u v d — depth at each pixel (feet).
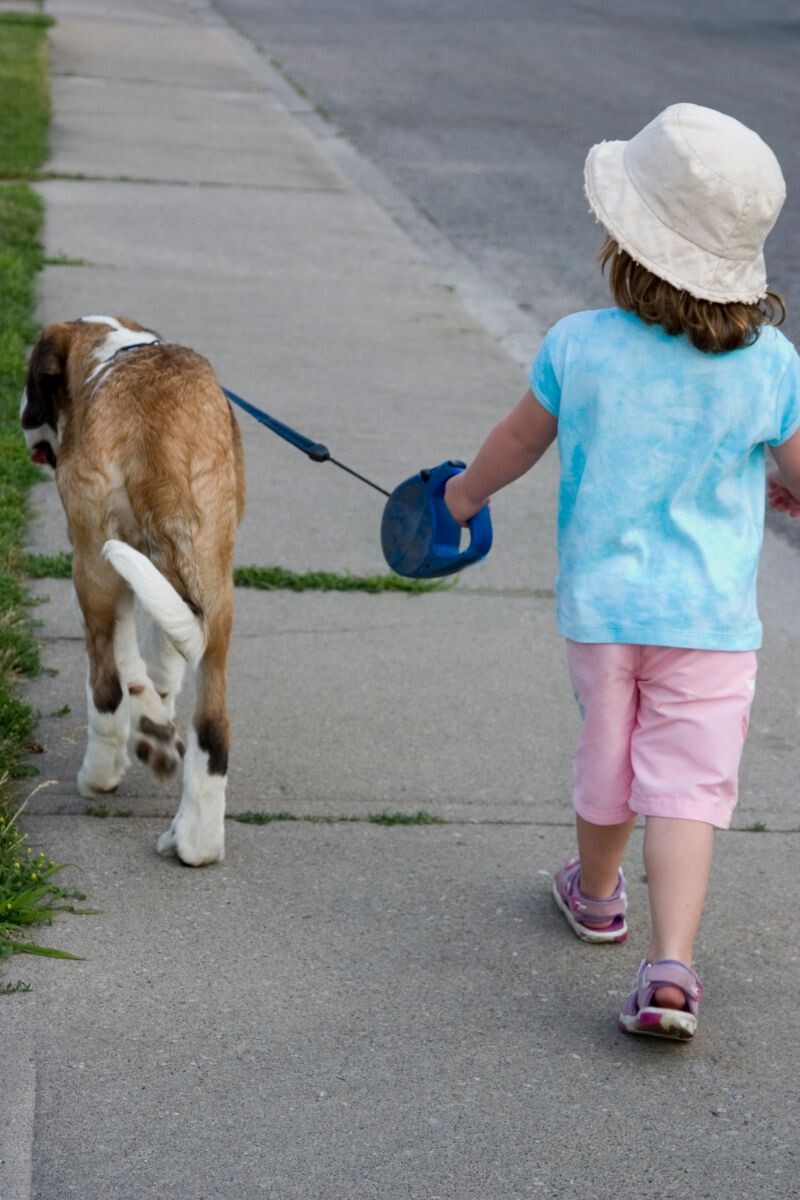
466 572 19.95
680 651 10.50
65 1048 10.44
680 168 9.92
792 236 37.60
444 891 12.82
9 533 19.20
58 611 17.74
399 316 30.89
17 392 23.81
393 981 11.51
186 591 12.37
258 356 27.53
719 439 10.28
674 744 10.67
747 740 15.97
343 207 39.63
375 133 49.37
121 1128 9.70
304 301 31.32
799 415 10.43
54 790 14.06
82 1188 9.17
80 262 32.37
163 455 12.26
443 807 14.26
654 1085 10.47
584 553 10.66
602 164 10.48
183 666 14.62
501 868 13.25
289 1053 10.55
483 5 88.38
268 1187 9.28
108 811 13.75
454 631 18.22
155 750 13.12
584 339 10.59
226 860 13.06
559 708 16.42
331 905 12.49
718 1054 10.86
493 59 66.54
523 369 28.19
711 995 11.59
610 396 10.39
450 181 43.16
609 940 12.18
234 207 38.68
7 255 31.17
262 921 12.18
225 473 12.66
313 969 11.59
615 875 11.98
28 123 45.27
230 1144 9.62
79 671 16.38
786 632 18.80
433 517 11.75
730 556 10.52
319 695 16.38
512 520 21.84
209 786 12.70
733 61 68.90
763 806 14.62
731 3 96.58
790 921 12.64
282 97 55.26
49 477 21.62
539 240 37.50
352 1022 10.96
